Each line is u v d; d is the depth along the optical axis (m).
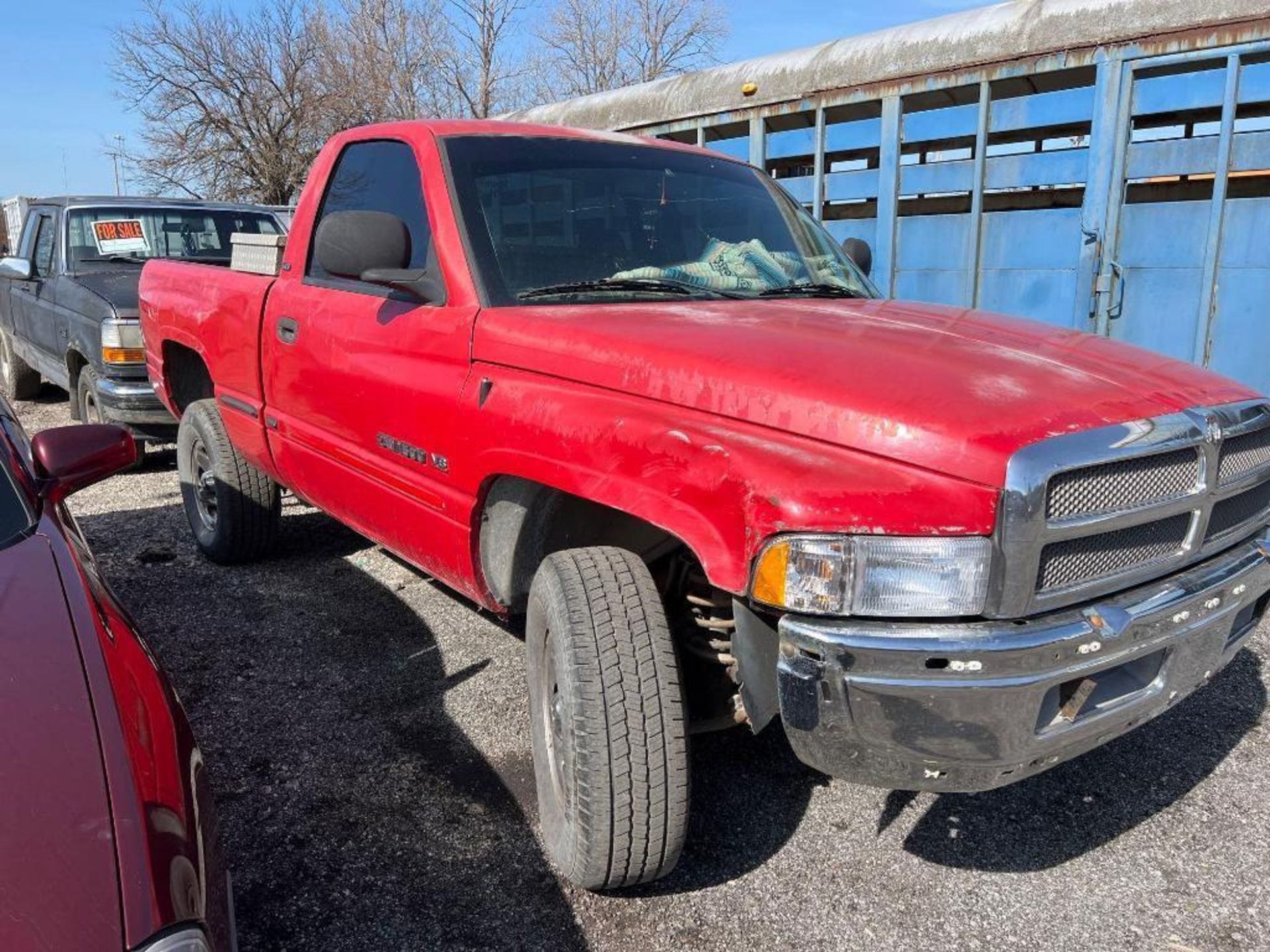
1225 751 3.34
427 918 2.51
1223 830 2.91
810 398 2.14
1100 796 3.09
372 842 2.82
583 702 2.36
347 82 28.73
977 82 6.57
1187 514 2.28
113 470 2.64
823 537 1.99
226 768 3.21
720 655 2.63
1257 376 5.76
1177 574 2.31
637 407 2.41
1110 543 2.13
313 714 3.56
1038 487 1.92
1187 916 2.54
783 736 3.46
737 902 2.59
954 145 7.50
